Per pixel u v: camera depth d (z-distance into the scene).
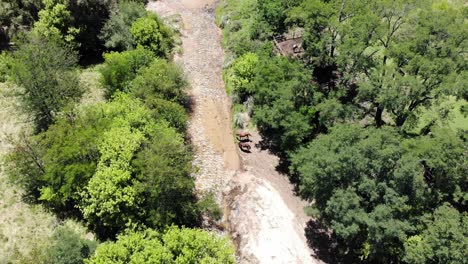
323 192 41.03
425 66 43.41
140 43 64.38
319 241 44.91
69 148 43.19
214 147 54.94
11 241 42.81
